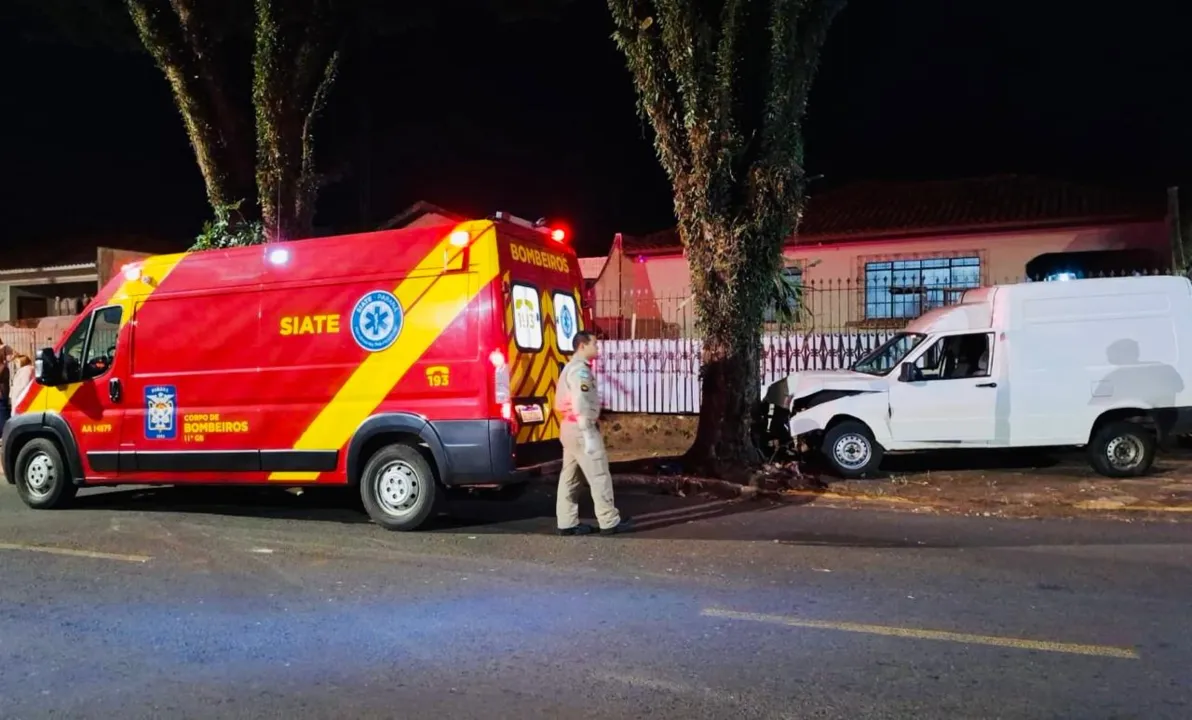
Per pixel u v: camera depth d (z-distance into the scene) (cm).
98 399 937
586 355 816
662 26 1084
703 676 462
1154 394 1052
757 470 1076
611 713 418
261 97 1372
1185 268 1420
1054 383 1070
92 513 951
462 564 701
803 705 425
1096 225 1675
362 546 768
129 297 933
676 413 1507
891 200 2041
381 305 823
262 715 421
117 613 581
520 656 495
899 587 627
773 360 1452
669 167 1121
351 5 1444
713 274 1102
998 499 960
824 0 1098
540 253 881
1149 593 610
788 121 1091
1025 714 412
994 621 549
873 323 1714
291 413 854
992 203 1873
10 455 983
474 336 788
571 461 814
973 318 1102
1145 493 970
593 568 685
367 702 435
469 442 783
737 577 657
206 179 1452
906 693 438
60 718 420
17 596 623
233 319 882
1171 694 434
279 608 588
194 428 892
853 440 1107
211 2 1422
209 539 803
